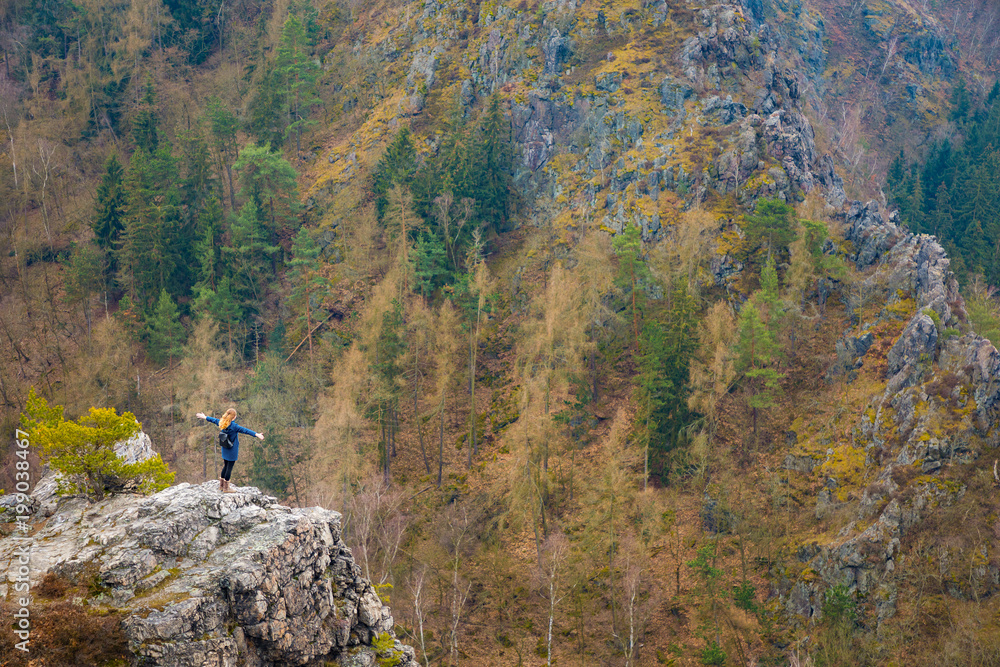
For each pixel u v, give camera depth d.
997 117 144.25
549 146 101.00
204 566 22.22
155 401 82.75
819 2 179.50
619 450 66.00
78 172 116.38
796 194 85.31
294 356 90.00
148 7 139.62
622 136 95.75
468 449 77.19
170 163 105.25
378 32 127.69
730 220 83.44
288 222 104.94
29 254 104.94
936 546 54.22
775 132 89.25
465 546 67.31
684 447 68.19
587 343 74.94
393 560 63.84
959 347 62.09
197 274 97.25
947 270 70.44
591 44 106.56
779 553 61.00
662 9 107.38
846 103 158.75
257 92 122.31
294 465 74.12
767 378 68.00
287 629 22.62
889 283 73.44
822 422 67.88
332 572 25.31
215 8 146.50
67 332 94.44
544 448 68.31
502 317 89.12
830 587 56.31
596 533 62.81
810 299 77.62
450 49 118.00
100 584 21.23
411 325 79.00
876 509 57.69
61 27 138.12
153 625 20.11
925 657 50.12
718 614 58.00
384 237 98.81
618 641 58.16
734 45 102.56
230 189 109.31
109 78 131.00
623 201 88.81
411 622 59.22
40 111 125.88
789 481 65.38
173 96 125.81
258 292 97.94
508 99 106.25
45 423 27.27
